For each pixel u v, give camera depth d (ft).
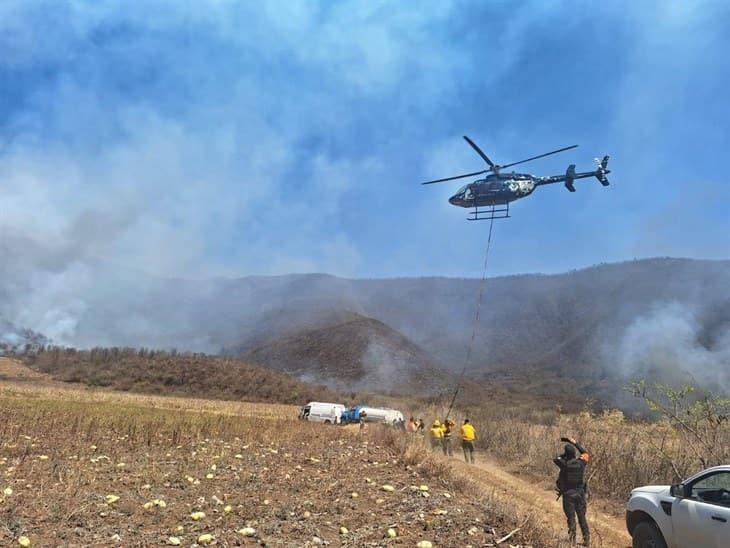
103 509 32.58
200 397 273.75
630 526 33.09
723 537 26.11
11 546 25.05
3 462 45.68
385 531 31.07
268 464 53.62
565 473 36.76
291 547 27.35
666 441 59.00
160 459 52.85
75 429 70.28
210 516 32.63
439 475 50.31
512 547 29.27
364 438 89.35
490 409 184.96
